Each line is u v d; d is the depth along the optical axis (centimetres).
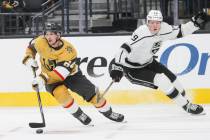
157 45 1054
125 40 1319
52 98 1330
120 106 1309
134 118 1113
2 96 1343
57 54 935
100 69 1324
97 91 1002
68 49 942
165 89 1088
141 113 1184
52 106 1330
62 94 966
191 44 1316
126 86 1316
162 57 1320
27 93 1336
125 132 945
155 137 884
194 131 933
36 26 1479
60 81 969
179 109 1226
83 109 1277
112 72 1016
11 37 1334
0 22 1477
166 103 1312
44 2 1798
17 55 1336
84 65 1327
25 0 1723
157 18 996
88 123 1009
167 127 985
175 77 1125
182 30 1044
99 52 1325
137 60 1070
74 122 1084
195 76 1320
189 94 1321
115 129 981
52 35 927
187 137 874
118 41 1320
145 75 1088
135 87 1314
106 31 1580
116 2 1619
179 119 1081
